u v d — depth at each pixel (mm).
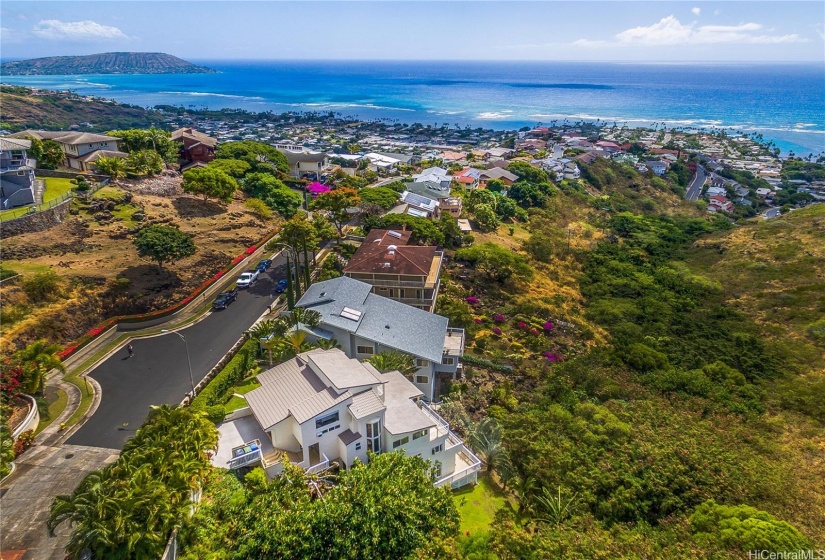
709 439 41719
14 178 64562
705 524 31609
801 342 69125
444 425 39844
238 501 28703
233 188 81250
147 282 57500
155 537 24172
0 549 26516
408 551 27047
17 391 38688
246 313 56844
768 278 90688
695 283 91562
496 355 58781
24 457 34250
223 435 36094
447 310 62375
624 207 147625
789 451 42844
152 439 29812
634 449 39250
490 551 28766
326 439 35500
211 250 68500
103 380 44250
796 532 29891
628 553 28891
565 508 33625
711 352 66125
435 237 80000
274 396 37156
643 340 69000
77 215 66125
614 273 94500
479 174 140375
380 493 28469
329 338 47688
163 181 84312
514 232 106688
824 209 122688
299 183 106688
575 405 47062
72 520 24391
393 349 47938
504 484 38844
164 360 47531
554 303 76750
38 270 53062
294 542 25688
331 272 64188
